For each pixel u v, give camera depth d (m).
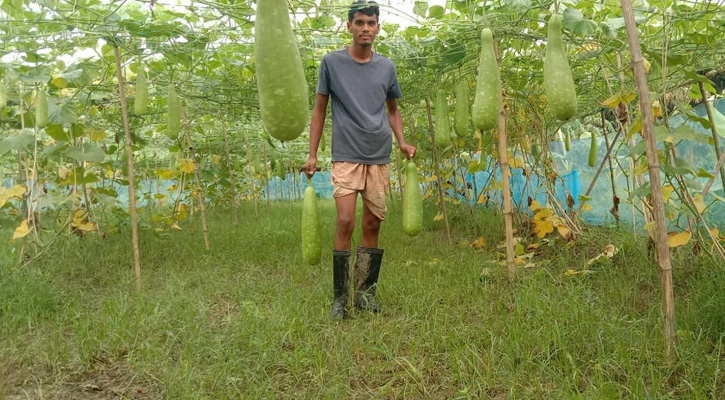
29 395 2.54
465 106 4.31
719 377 2.44
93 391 2.62
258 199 16.02
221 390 2.51
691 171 3.41
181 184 8.94
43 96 4.82
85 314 3.64
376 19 3.58
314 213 3.52
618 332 2.86
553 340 2.83
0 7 4.55
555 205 6.22
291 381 2.64
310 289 4.20
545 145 6.30
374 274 3.83
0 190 5.22
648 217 4.61
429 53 5.27
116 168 7.29
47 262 5.39
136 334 3.12
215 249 6.13
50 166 6.62
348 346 2.95
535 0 3.88
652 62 4.57
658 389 2.30
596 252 5.43
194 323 3.33
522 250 5.25
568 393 2.28
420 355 2.88
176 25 4.57
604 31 4.10
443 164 9.49
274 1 1.58
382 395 2.49
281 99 1.56
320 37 5.51
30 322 3.35
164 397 2.54
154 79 6.26
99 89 5.81
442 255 5.69
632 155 3.47
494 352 2.79
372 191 3.73
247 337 3.08
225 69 6.52
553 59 2.66
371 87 3.65
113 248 6.09
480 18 4.46
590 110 6.41
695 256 4.41
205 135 10.73
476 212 8.12
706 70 5.27
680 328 3.01
